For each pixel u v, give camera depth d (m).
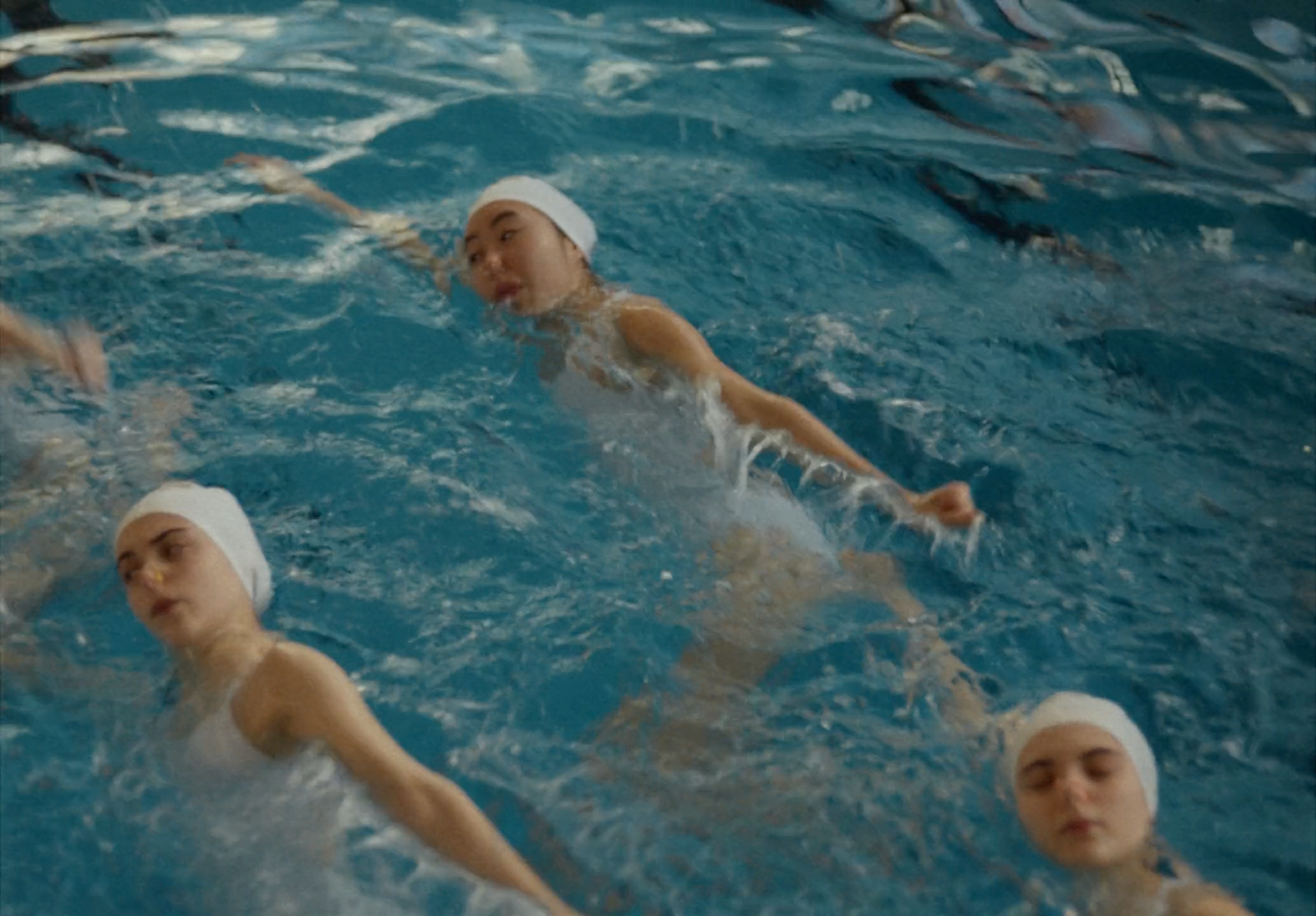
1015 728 2.88
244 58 5.73
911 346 4.25
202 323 4.06
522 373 3.96
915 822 2.70
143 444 3.59
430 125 5.29
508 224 4.12
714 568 3.36
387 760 2.64
